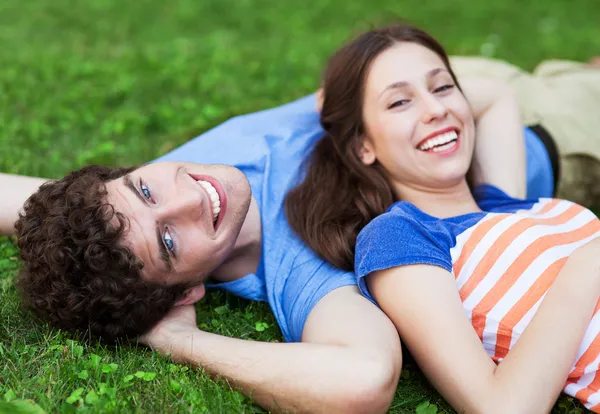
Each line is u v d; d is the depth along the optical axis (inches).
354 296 108.6
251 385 99.4
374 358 95.7
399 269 104.3
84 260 104.7
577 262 101.7
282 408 97.9
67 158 173.8
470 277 109.2
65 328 111.0
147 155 177.2
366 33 132.7
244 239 123.3
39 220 109.3
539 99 161.6
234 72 241.4
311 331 105.1
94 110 202.1
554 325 97.0
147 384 101.8
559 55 272.4
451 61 175.5
